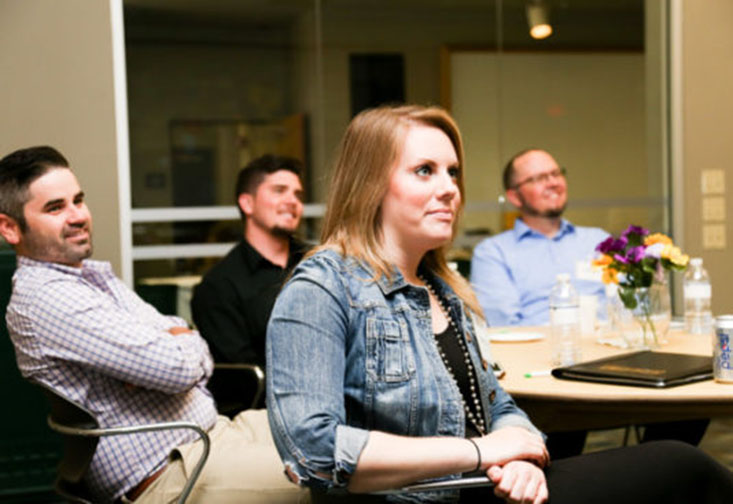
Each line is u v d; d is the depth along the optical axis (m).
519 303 3.51
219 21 4.79
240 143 4.83
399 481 1.35
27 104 3.59
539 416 1.93
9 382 3.28
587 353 2.29
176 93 4.70
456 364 1.60
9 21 3.55
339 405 1.38
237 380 2.88
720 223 4.77
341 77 5.01
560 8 5.15
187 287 4.24
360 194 1.53
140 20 4.65
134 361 1.97
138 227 4.52
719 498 1.48
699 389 1.75
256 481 1.83
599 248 2.33
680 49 4.70
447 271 1.72
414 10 5.09
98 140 3.67
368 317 1.46
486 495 1.54
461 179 1.63
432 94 5.12
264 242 3.18
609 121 5.16
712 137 4.75
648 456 1.49
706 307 2.60
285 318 1.41
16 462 3.30
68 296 1.99
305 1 4.94
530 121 5.17
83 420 1.81
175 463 1.92
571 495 1.42
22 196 2.07
